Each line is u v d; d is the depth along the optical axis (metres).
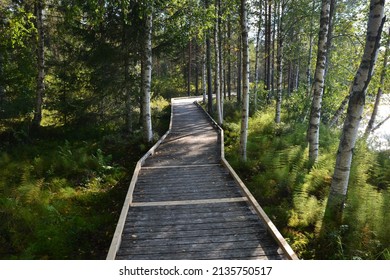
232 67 39.31
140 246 5.02
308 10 14.88
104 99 14.89
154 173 9.12
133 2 11.36
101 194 8.39
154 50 13.98
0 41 11.66
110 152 12.25
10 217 6.41
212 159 10.86
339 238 5.31
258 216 5.95
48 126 14.82
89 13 11.26
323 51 9.12
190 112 23.19
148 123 13.03
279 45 15.39
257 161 10.30
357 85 5.83
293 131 13.52
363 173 8.05
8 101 13.61
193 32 13.23
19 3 13.88
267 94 22.14
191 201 6.79
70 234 6.17
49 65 14.67
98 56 13.22
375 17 5.43
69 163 10.22
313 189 7.61
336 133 13.20
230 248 4.93
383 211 5.81
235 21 18.36
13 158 10.84
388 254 4.83
